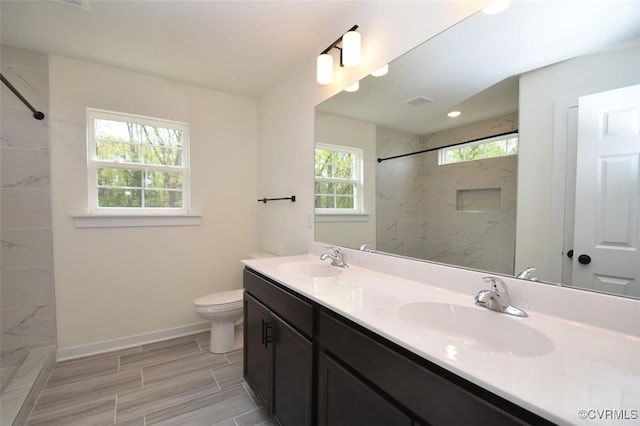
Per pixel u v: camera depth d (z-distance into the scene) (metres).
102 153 2.26
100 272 2.22
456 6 1.17
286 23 1.71
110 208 2.29
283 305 1.33
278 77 2.43
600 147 0.82
